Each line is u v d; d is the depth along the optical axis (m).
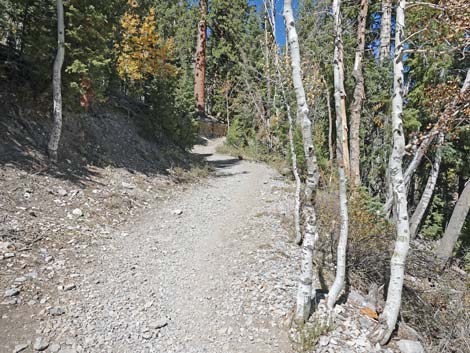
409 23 6.59
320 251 7.27
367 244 6.95
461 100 7.16
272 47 9.21
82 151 11.12
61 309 4.57
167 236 8.01
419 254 9.09
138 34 17.39
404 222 4.78
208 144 28.33
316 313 4.96
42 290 4.89
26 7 9.57
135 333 4.42
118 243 7.09
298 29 7.87
